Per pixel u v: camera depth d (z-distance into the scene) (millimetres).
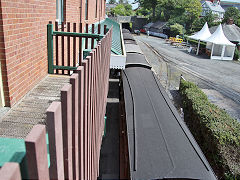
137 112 6062
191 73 18578
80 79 1382
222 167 6172
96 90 2555
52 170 938
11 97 2797
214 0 73875
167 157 4250
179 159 4227
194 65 21656
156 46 32312
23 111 2709
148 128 5227
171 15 49438
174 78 16625
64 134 1058
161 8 53438
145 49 28688
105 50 3691
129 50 13828
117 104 10984
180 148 4574
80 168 1600
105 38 3457
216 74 18875
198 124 7941
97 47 2355
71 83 1164
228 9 48406
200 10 47844
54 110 831
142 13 77250
